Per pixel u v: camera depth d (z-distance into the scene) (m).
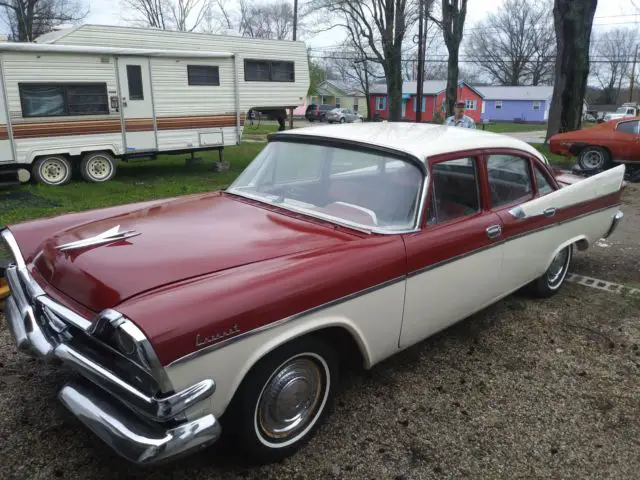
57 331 2.46
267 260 2.59
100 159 11.21
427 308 3.23
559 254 4.78
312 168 3.50
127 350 2.07
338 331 2.87
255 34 55.44
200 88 12.45
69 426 2.90
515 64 76.75
